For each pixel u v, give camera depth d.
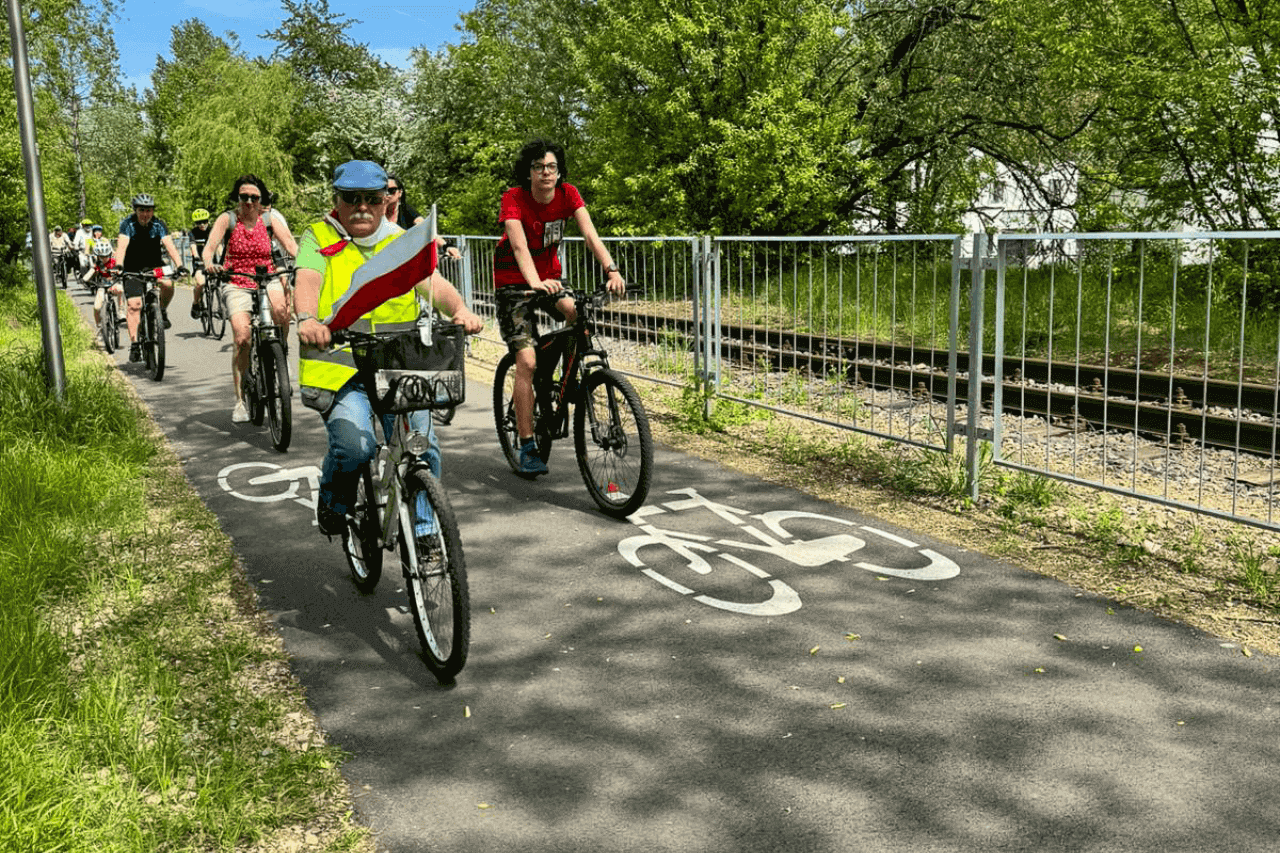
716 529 5.53
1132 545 5.06
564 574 4.92
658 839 2.86
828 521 5.61
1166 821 2.87
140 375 11.26
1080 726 3.39
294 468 7.08
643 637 4.18
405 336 3.80
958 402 8.11
